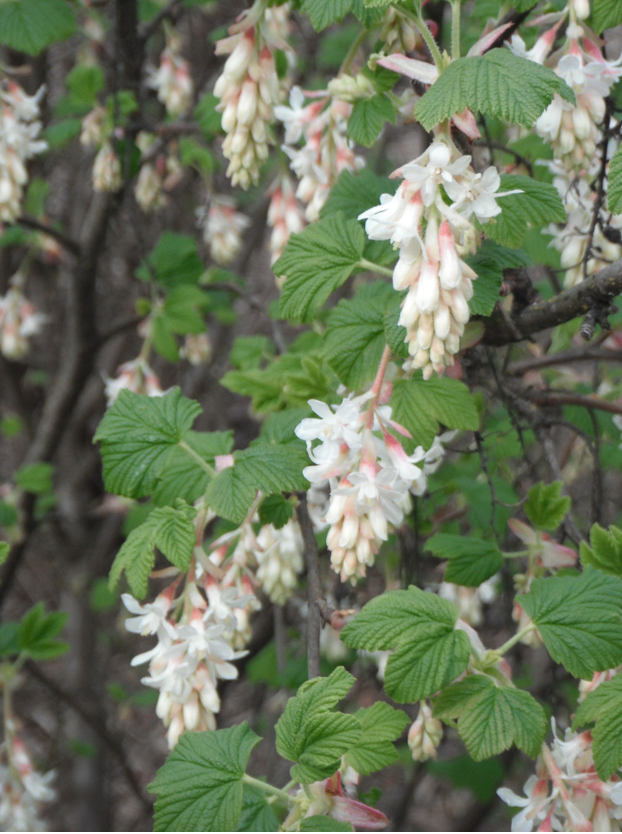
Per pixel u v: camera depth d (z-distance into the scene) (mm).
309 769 660
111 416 747
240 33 757
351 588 956
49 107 1558
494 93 650
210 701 706
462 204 655
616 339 868
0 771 954
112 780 1662
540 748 682
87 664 1656
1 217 906
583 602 691
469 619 852
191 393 1783
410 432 722
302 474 713
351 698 1049
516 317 779
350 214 792
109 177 985
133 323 1255
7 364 1719
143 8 1242
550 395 866
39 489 1235
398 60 686
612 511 1208
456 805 1667
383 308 738
